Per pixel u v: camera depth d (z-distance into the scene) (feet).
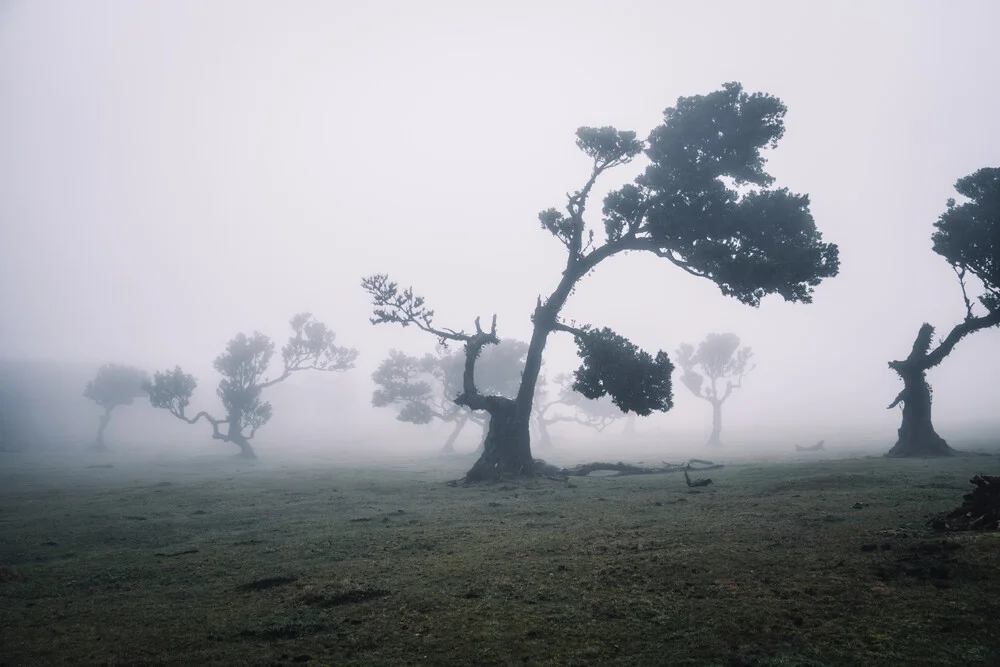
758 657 22.70
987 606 25.35
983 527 36.68
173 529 65.51
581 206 119.96
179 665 25.04
